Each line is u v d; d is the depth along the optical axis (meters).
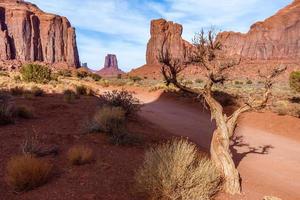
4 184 5.75
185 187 5.56
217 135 6.83
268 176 8.32
